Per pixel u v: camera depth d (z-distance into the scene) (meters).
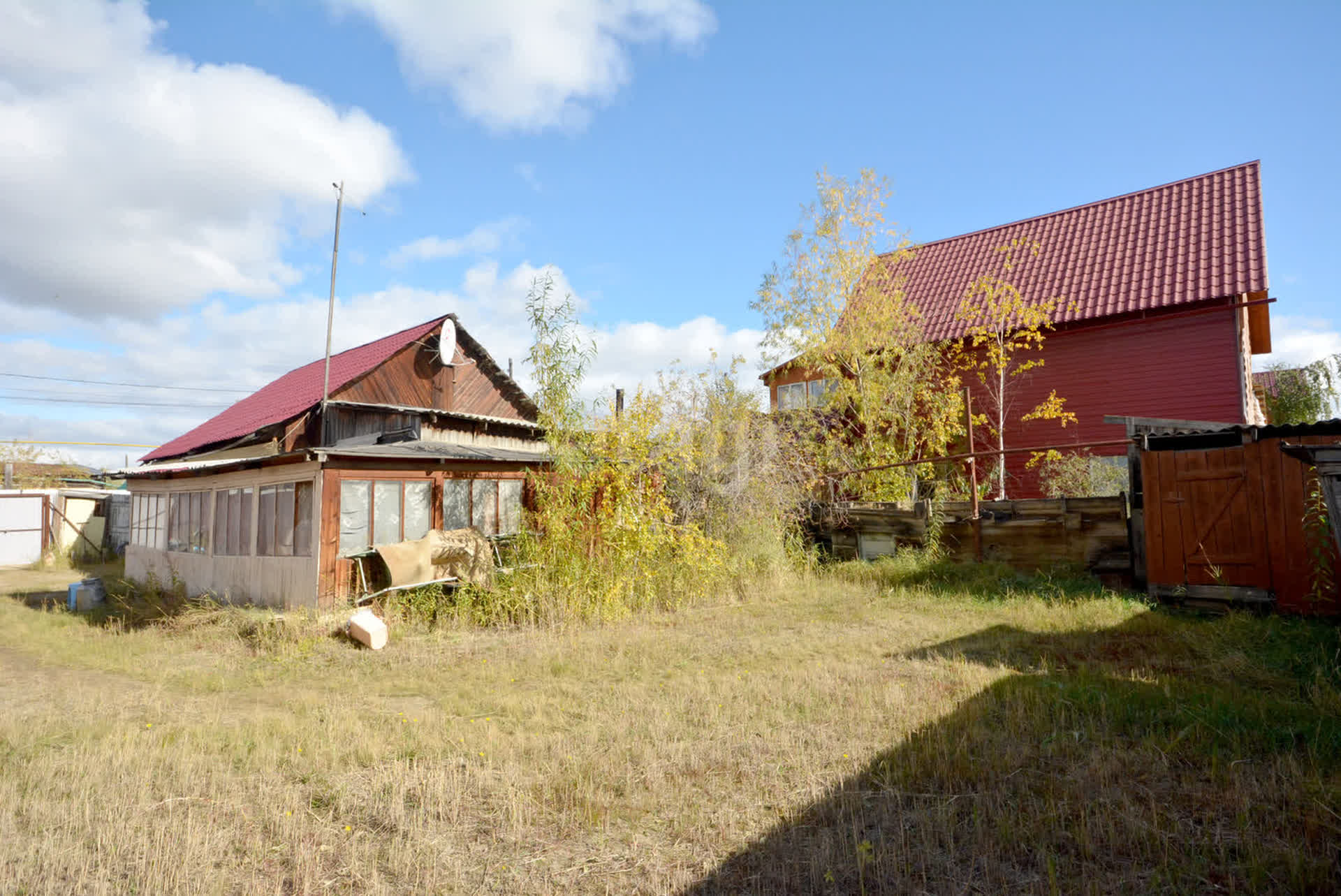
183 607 11.77
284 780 4.75
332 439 16.81
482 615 10.18
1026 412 17.22
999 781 4.28
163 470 14.62
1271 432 8.84
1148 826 3.63
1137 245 17.55
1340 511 5.47
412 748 5.25
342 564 10.55
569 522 11.09
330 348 16.19
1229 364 15.03
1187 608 9.33
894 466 13.86
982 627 8.69
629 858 3.62
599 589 10.41
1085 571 11.39
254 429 16.75
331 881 3.50
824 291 16.72
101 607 13.32
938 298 19.94
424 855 3.70
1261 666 6.53
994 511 12.43
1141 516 10.78
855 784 4.32
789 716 5.65
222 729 5.84
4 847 3.79
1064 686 5.95
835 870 3.41
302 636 9.14
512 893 3.36
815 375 17.88
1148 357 15.92
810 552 13.93
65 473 33.34
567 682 7.04
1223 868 3.28
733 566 12.12
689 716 5.79
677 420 13.32
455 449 13.07
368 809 4.24
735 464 13.40
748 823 3.94
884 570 12.53
